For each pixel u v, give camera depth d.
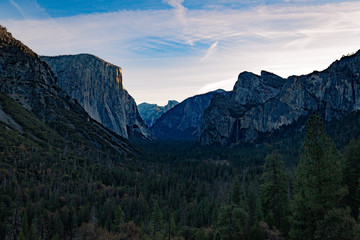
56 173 147.75
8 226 87.81
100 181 155.12
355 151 47.62
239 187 89.50
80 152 196.75
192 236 88.69
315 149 37.16
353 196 45.44
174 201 140.75
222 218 50.84
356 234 32.12
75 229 95.44
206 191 160.12
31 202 107.50
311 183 36.84
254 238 48.88
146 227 103.62
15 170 133.62
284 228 47.03
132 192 149.12
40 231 91.50
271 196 48.72
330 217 34.00
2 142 154.88
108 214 110.12
